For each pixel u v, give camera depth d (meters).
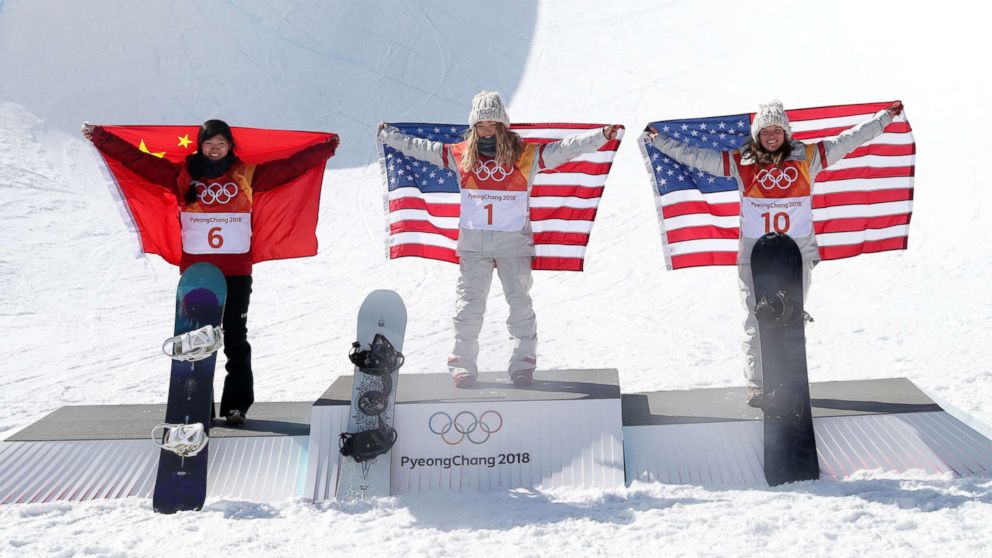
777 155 6.62
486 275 6.95
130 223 7.22
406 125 7.26
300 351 11.79
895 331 10.84
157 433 6.55
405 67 26.86
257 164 6.92
